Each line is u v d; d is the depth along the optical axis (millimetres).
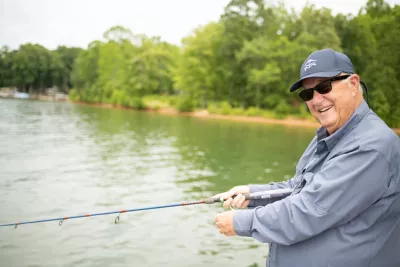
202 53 55562
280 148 20094
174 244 6191
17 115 38469
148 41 71875
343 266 1845
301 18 52375
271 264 2162
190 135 25578
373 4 53375
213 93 56125
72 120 35250
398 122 40000
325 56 1990
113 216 7508
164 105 58406
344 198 1794
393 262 1884
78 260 5504
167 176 11742
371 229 1827
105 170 12320
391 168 1762
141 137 23219
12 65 100875
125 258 5613
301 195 1932
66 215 7547
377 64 42344
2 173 11328
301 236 1897
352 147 1846
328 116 2014
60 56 109125
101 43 90000
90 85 87062
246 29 54344
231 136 25953
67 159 14242
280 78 47844
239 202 2506
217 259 5648
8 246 5922
